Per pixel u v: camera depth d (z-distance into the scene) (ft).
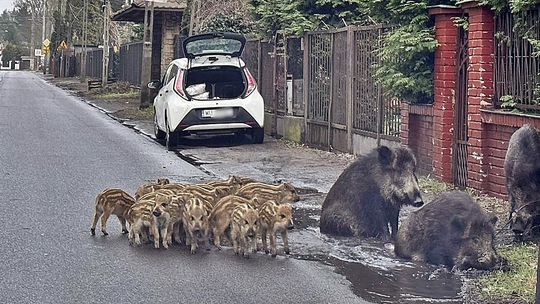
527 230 28.91
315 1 66.33
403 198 30.37
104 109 106.52
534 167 28.45
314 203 38.01
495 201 36.58
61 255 28.04
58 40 266.16
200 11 115.03
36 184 42.52
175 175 46.47
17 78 247.91
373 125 50.34
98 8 249.55
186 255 28.27
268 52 69.56
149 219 29.17
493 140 37.50
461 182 40.22
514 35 36.19
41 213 34.96
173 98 60.03
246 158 54.29
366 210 31.04
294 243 30.25
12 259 27.40
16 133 70.23
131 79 151.84
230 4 114.93
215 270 26.35
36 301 22.89
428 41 41.06
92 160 52.70
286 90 65.00
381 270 26.50
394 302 23.03
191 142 63.82
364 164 31.24
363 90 51.57
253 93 61.21
